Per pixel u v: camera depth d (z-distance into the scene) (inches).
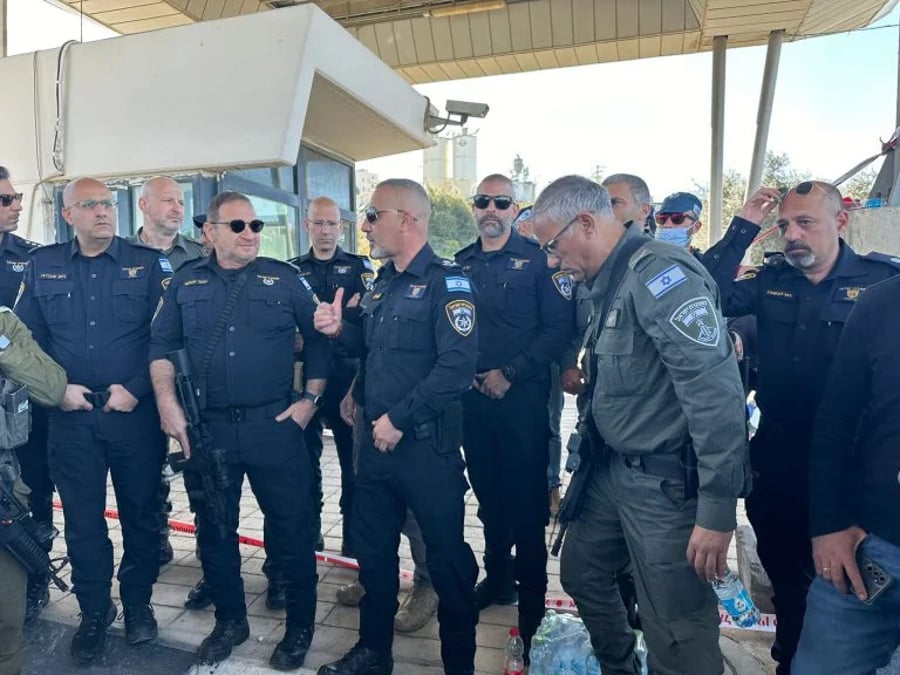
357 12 307.6
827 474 66.5
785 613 89.9
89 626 105.7
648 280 67.4
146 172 175.6
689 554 66.1
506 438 104.7
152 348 102.9
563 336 104.9
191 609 120.6
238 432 98.6
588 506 80.5
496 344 107.0
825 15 257.3
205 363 97.9
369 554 95.3
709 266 94.0
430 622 116.3
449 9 293.0
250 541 151.7
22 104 188.2
